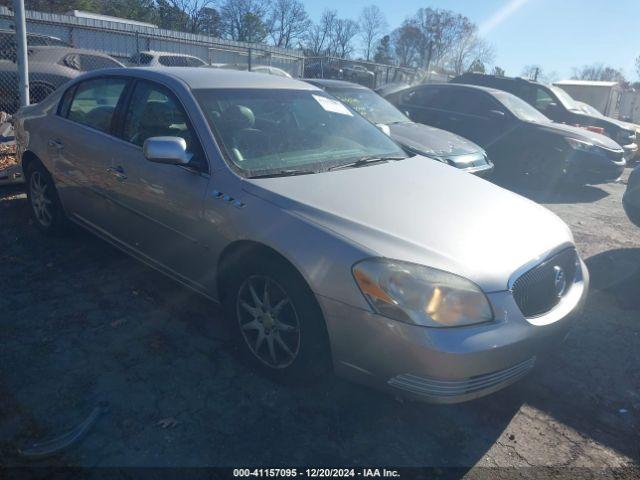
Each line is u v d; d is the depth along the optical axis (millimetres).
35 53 10445
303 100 4059
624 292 4656
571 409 3004
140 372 3061
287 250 2693
